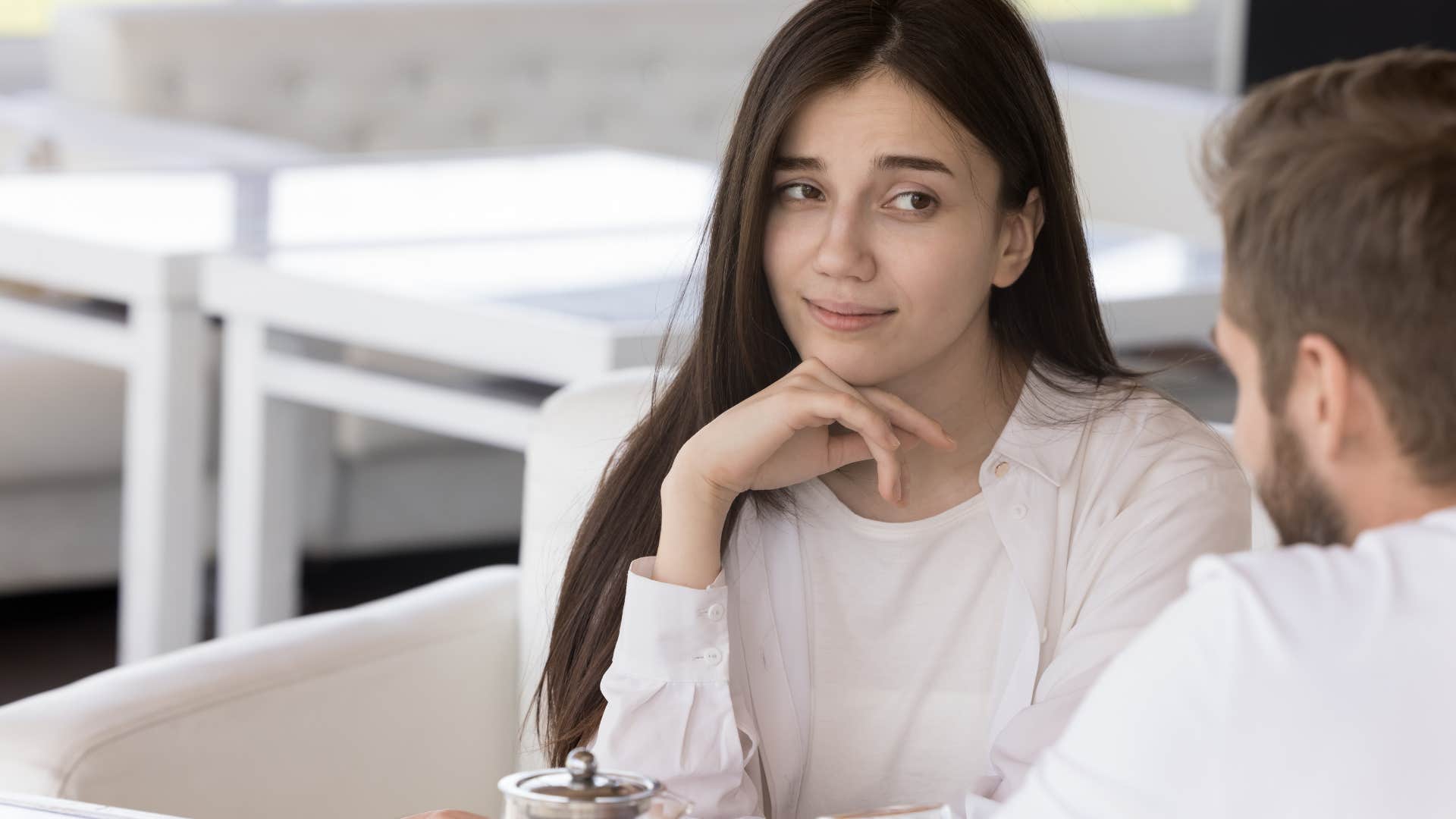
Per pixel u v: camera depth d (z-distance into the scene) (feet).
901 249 6.31
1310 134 4.18
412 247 13.65
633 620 6.58
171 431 13.14
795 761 6.86
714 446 6.47
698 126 25.57
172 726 7.30
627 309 11.76
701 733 6.53
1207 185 4.55
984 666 6.76
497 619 8.52
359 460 16.72
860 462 6.91
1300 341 4.23
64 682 15.29
